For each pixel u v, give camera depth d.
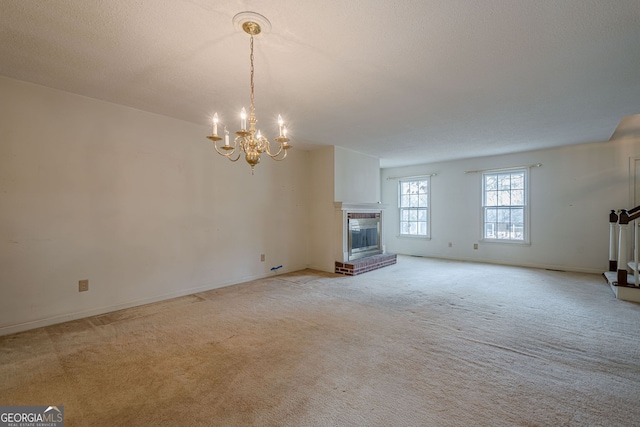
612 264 4.60
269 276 4.84
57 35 1.95
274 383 1.84
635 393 1.72
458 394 1.72
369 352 2.24
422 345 2.35
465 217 6.40
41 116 2.75
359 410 1.59
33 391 1.76
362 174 5.79
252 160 2.13
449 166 6.63
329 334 2.56
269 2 1.63
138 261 3.37
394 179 7.55
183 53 2.18
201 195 3.96
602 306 3.26
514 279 4.58
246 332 2.61
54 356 2.19
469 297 3.63
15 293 2.62
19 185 2.64
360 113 3.47
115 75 2.53
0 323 2.55
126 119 3.28
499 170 5.93
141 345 2.37
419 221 7.13
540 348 2.28
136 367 2.03
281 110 3.38
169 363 2.09
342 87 2.76
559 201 5.29
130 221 3.31
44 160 2.77
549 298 3.58
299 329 2.67
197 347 2.33
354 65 2.35
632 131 4.44
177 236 3.71
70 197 2.91
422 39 1.99
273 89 2.81
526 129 4.13
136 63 2.33
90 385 1.82
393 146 5.21
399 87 2.75
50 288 2.80
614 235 4.64
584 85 2.70
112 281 3.18
